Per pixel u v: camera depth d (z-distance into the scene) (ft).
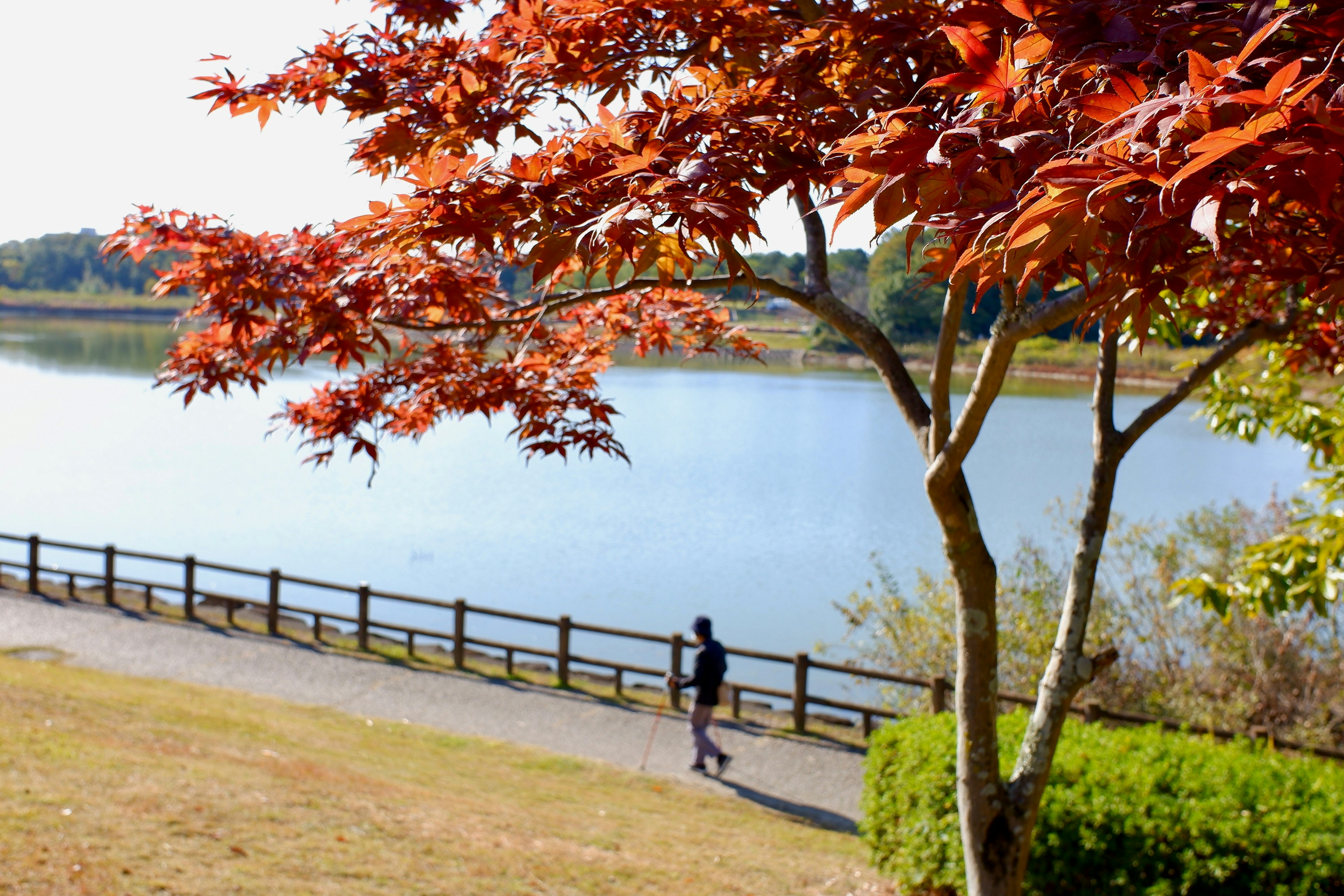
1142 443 124.26
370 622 41.98
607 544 73.20
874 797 22.80
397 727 33.22
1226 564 36.65
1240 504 38.47
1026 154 6.57
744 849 24.53
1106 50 7.25
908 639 38.14
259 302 14.17
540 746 32.73
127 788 19.86
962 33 6.82
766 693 35.27
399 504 90.12
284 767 24.21
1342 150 5.04
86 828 17.28
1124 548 44.21
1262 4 6.61
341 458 119.55
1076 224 5.81
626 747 33.04
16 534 74.28
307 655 40.86
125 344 295.69
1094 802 18.80
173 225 14.62
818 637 52.08
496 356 20.43
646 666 48.14
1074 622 15.46
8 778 18.94
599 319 20.45
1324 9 6.31
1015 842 15.06
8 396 170.60
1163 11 7.39
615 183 9.51
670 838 24.57
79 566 66.85
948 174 6.99
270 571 44.14
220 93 14.52
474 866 19.58
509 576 64.69
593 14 13.43
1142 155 5.89
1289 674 35.17
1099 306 8.06
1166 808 18.31
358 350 14.64
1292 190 5.50
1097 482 15.79
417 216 9.98
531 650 39.06
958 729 15.20
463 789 26.25
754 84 11.30
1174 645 36.42
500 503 90.38
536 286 9.93
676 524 80.12
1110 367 15.76
